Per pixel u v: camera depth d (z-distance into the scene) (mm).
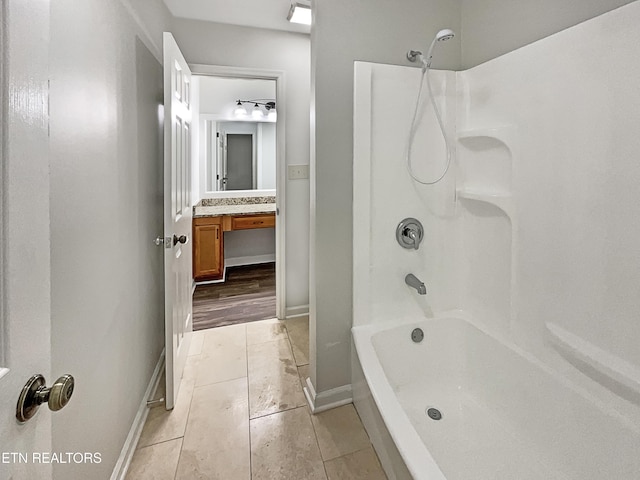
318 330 1784
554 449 1338
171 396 1805
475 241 1860
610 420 1142
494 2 1719
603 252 1203
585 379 1263
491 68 1656
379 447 1491
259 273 4363
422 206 1894
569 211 1317
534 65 1430
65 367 1016
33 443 559
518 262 1562
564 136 1321
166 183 1733
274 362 2273
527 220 1501
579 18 1334
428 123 1856
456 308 2000
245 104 4477
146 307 1867
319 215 1729
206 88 4328
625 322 1146
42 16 574
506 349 1587
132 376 1610
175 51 1811
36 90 560
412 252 1901
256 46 2691
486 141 1716
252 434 1648
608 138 1167
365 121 1729
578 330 1304
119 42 1440
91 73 1175
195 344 2512
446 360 1899
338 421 1740
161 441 1603
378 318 1874
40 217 576
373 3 1724
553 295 1400
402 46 1802
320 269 1760
